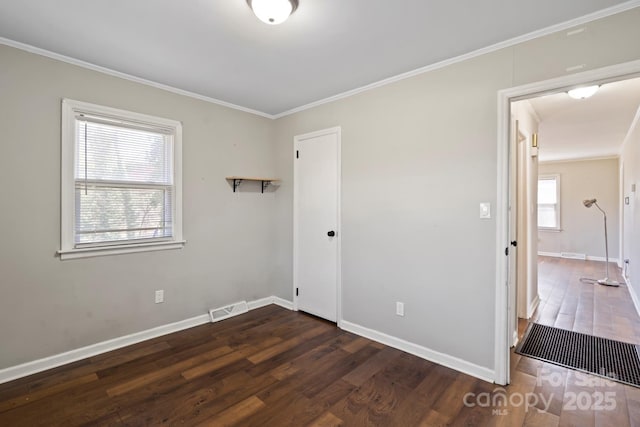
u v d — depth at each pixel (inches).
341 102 126.7
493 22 76.6
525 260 137.4
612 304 159.8
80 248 100.0
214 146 134.1
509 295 91.1
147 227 115.8
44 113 93.3
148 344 112.0
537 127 161.5
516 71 84.2
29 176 91.4
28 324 91.9
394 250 110.5
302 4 69.5
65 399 80.4
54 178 95.4
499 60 87.0
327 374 93.0
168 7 71.2
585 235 293.7
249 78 111.7
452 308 96.8
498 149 87.4
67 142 97.2
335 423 72.6
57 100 95.3
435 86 99.7
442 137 98.1
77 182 100.3
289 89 122.1
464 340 94.6
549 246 311.3
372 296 117.3
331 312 133.5
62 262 97.6
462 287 94.7
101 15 74.5
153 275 117.0
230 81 114.5
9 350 89.0
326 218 134.2
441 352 99.4
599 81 73.5
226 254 139.3
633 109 144.9
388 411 76.7
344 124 125.9
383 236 113.5
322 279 136.6
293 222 148.7
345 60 97.5
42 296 94.2
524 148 134.3
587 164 292.7
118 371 93.9
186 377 91.0
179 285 124.3
